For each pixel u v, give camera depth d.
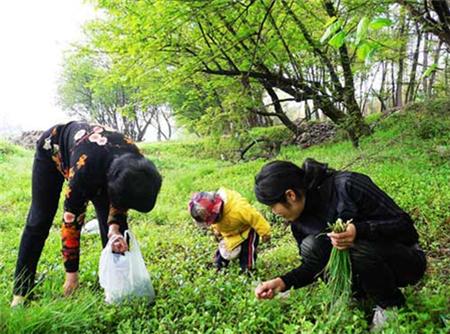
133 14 6.59
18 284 3.04
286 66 9.91
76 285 3.12
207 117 8.62
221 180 7.89
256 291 2.46
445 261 3.20
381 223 2.23
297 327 2.28
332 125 13.85
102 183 2.80
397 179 5.36
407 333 2.06
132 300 2.93
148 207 2.68
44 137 3.06
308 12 7.81
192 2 4.75
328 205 2.34
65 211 2.90
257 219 3.52
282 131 14.63
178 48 8.00
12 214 6.16
